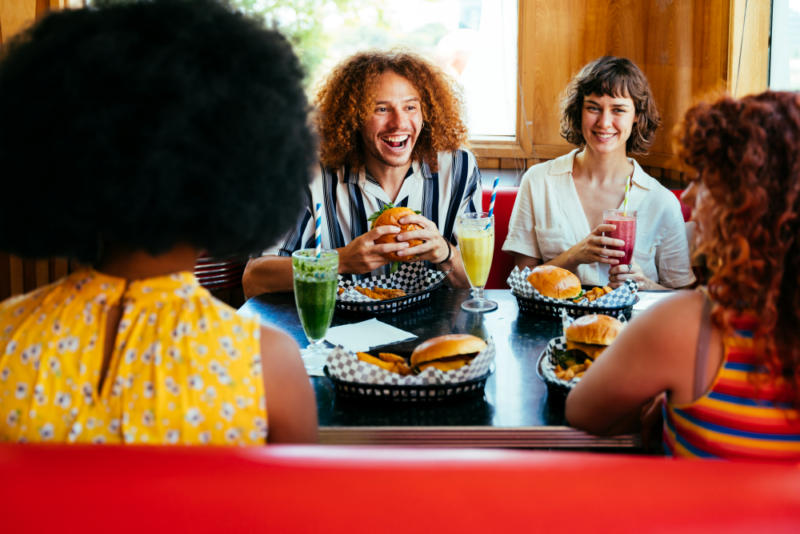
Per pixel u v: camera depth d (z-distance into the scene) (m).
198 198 0.65
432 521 0.53
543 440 0.99
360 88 1.86
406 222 1.63
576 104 2.19
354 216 1.98
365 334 1.39
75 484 0.54
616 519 0.53
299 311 1.27
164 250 0.65
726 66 2.75
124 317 0.66
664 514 0.53
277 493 0.54
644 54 3.28
